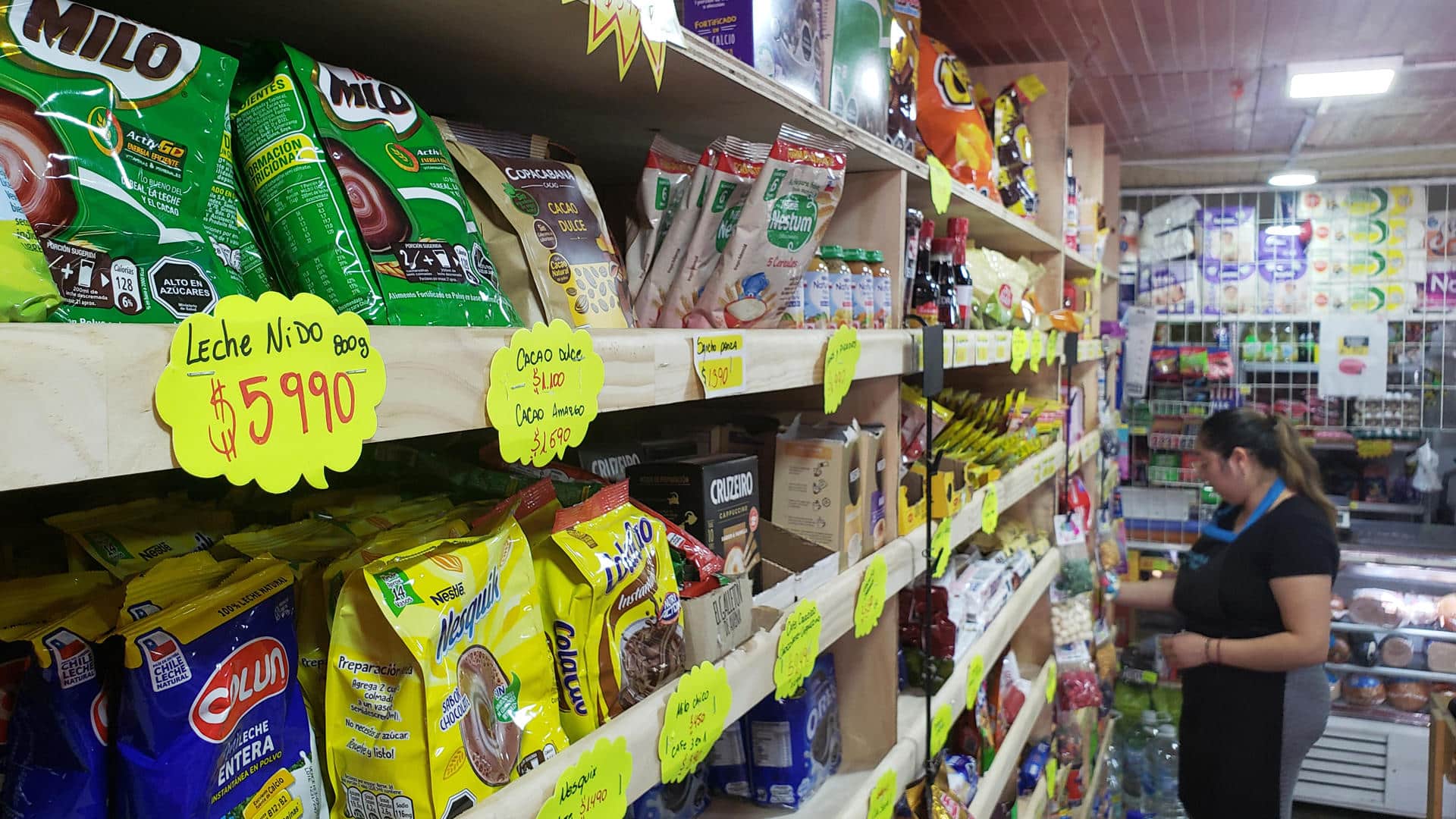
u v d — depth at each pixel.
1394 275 5.39
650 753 0.91
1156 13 2.86
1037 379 3.28
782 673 1.17
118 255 0.57
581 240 0.97
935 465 1.88
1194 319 5.73
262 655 0.66
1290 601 2.68
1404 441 5.16
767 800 1.45
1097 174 4.32
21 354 0.42
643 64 1.00
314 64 0.76
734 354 1.06
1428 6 2.82
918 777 1.76
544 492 0.95
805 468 1.44
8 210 0.50
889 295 1.64
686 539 1.11
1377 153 5.07
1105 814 3.68
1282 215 5.59
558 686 0.88
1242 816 2.80
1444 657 4.06
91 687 0.59
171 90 0.62
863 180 1.66
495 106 1.19
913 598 1.96
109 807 0.59
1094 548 3.83
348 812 0.71
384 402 0.61
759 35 1.20
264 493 0.99
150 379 0.47
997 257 2.57
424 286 0.75
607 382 0.84
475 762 0.72
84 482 0.95
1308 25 3.00
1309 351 5.50
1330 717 4.22
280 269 0.73
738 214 1.17
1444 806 4.02
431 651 0.69
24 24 0.56
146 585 0.65
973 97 2.53
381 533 0.83
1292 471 2.83
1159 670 4.46
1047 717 3.11
